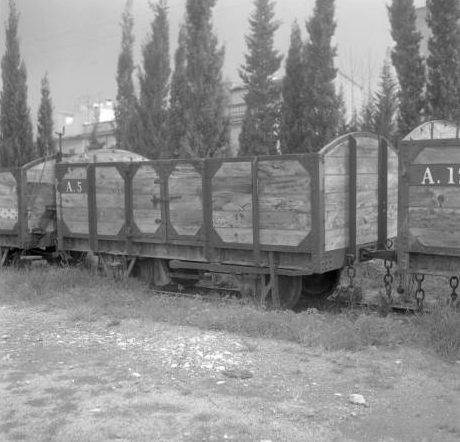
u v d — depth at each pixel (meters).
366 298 9.34
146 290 9.87
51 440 4.41
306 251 8.09
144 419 4.71
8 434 4.54
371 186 9.08
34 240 12.57
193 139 16.14
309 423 4.58
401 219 7.59
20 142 22.95
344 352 6.30
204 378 5.62
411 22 15.26
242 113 25.52
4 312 8.77
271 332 7.02
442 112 14.29
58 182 11.52
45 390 5.44
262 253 8.60
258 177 8.48
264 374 5.70
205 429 4.50
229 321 7.39
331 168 8.20
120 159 12.49
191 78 16.42
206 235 9.17
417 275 8.42
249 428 4.49
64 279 10.24
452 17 14.28
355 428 4.48
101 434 4.47
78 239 11.41
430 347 6.24
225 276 9.63
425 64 15.24
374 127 17.30
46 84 24.92
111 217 10.58
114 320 7.90
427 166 7.37
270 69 18.31
